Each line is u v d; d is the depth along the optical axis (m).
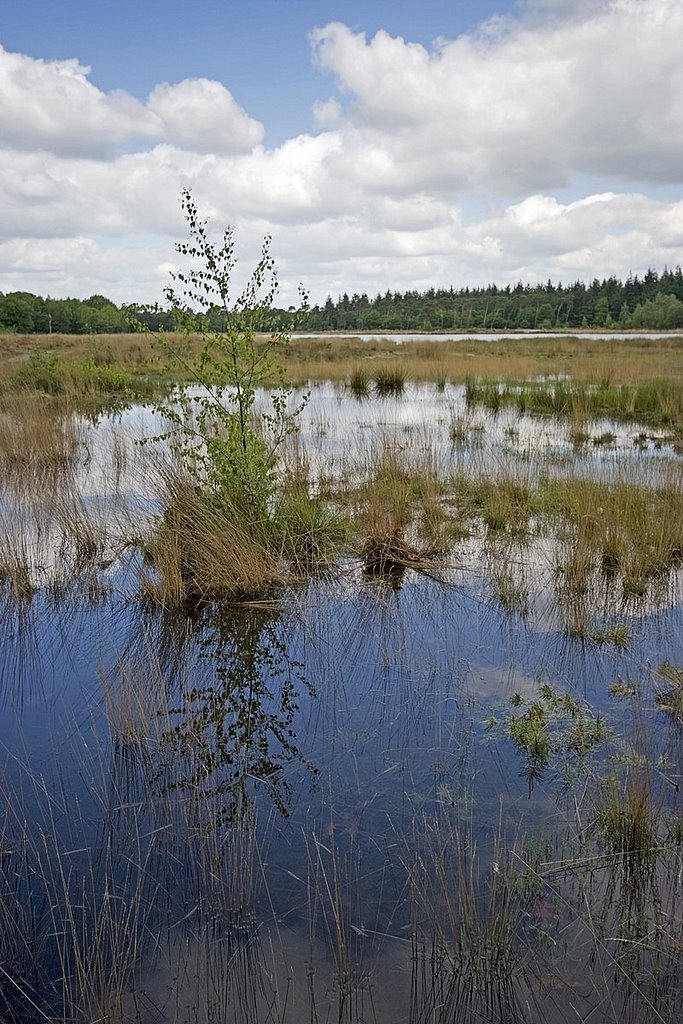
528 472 9.71
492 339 49.03
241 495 6.82
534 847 3.25
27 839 3.35
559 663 4.94
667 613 5.65
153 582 6.23
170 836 3.38
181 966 2.73
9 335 41.78
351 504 8.20
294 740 4.16
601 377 19.55
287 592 6.18
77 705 4.54
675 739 4.04
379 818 3.49
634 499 7.71
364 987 2.62
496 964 2.69
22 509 8.17
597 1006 2.55
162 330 6.81
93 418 14.76
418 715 4.38
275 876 3.13
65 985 2.62
